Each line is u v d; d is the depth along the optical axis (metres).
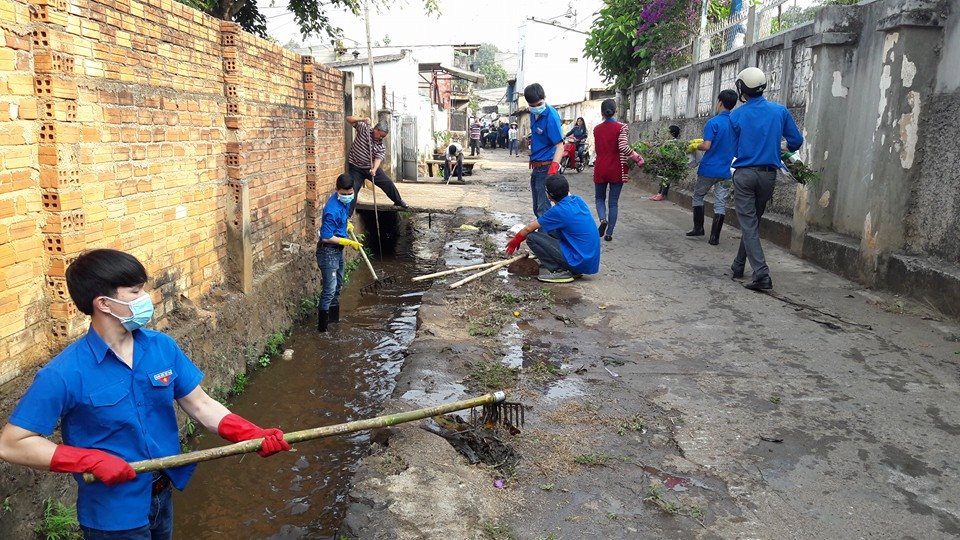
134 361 2.36
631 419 4.05
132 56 4.59
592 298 6.58
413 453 3.60
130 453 2.36
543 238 7.29
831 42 7.57
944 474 3.43
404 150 18.19
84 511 2.34
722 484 3.37
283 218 7.81
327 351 6.78
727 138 8.88
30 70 3.69
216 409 2.59
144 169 4.80
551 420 4.04
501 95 63.12
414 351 5.09
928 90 6.20
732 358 4.99
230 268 6.38
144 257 4.84
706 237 9.62
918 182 6.39
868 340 5.32
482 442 3.73
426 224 13.62
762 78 6.56
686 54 15.09
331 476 4.43
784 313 6.05
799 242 8.23
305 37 13.39
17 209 3.63
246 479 4.41
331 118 9.93
